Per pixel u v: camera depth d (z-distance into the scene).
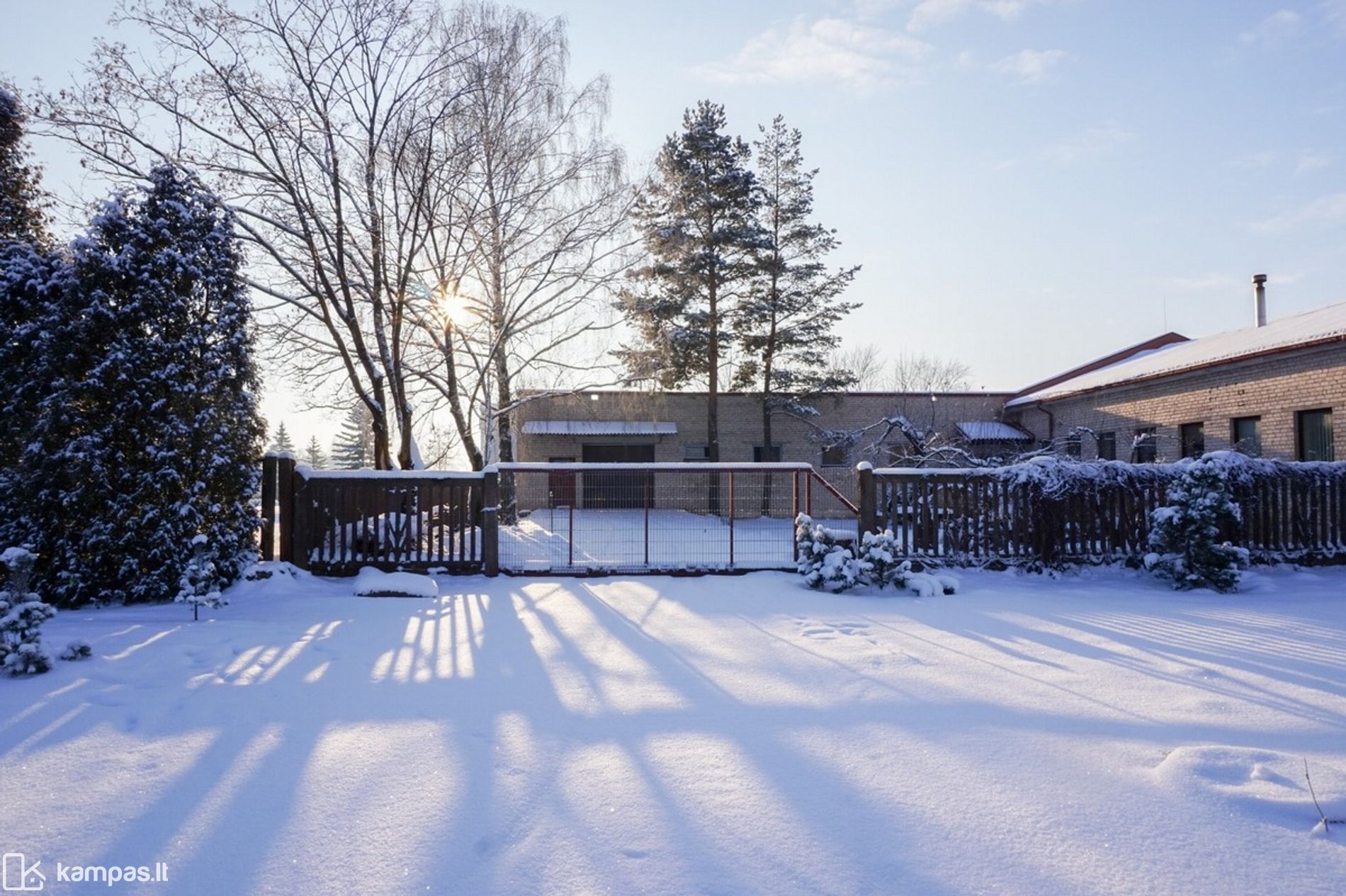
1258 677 5.96
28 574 6.45
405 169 14.44
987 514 11.58
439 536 11.44
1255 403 17.33
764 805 3.75
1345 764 4.20
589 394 21.77
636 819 3.62
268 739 4.70
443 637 7.48
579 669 6.31
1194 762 4.09
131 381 9.23
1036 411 26.67
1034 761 4.30
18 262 9.54
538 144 16.58
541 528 12.09
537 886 3.05
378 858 3.28
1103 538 11.52
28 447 8.88
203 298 9.94
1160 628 7.85
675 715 5.12
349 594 10.07
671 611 8.84
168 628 7.71
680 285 25.66
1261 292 23.22
